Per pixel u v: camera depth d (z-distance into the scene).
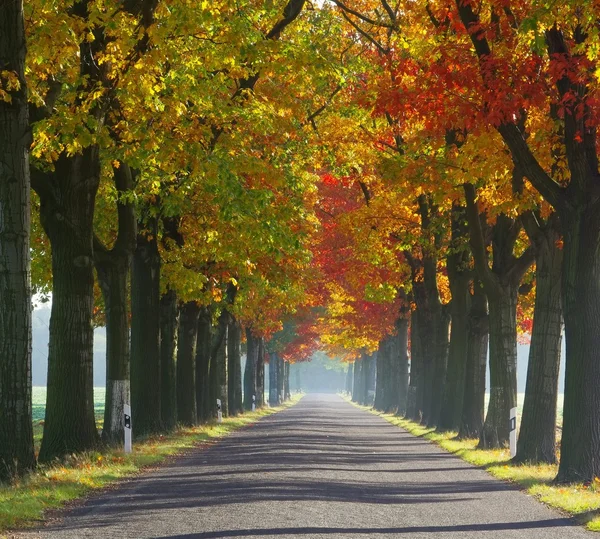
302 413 112.69
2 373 28.11
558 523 20.48
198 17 31.06
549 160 32.94
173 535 17.48
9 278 27.88
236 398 101.31
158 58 30.61
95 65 32.66
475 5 29.41
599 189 28.84
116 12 30.64
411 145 40.53
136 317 50.28
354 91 54.34
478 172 33.84
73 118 30.00
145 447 42.38
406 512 21.80
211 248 49.81
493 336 46.97
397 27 48.78
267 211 41.31
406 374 104.81
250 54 35.56
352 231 61.75
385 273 71.50
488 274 45.59
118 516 20.56
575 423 29.27
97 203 46.16
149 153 35.84
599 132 29.47
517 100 26.77
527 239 52.34
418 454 44.34
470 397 56.28
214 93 37.59
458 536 18.25
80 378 35.12
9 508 20.80
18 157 27.69
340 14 56.50
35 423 88.19
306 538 17.11
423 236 60.00
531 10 25.28
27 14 29.47
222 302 74.38
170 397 57.75
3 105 27.41
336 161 56.34
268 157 44.59
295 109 44.66
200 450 44.06
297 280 62.78
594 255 29.16
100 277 41.75
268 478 28.86
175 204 41.88
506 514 22.03
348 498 24.08
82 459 33.41
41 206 35.22
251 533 17.61
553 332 38.38
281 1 45.88
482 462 38.31
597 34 24.75
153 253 50.06
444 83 28.14
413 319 90.12
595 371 29.20
